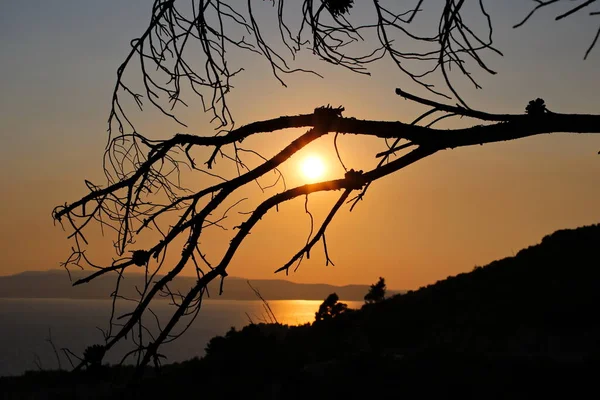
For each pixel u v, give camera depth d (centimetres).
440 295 4225
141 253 262
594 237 4316
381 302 4472
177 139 278
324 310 2634
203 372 1574
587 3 156
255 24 320
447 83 232
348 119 245
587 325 2933
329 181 253
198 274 255
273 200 259
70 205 287
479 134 228
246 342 1647
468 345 2991
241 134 268
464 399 1630
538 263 4206
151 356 242
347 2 301
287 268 265
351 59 297
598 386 1678
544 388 1670
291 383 1628
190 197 270
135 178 281
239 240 254
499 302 3672
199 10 314
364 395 1655
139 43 313
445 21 228
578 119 216
